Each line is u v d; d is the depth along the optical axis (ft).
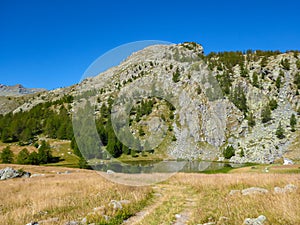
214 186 46.34
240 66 497.87
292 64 520.01
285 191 29.84
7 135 410.11
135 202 33.88
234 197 32.17
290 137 329.93
